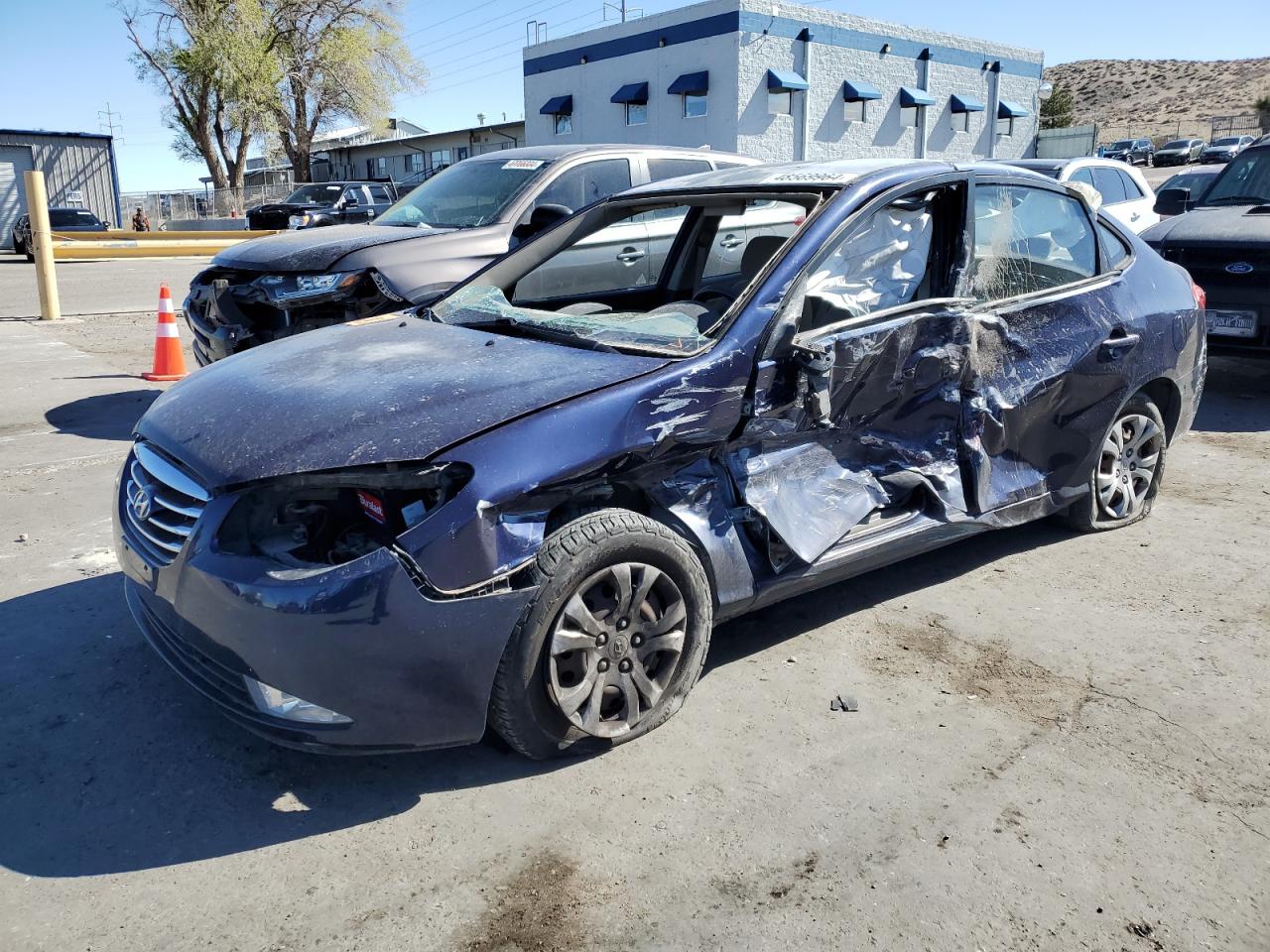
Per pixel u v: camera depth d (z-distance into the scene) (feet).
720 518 10.28
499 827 8.68
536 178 22.38
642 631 9.56
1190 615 12.94
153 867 8.18
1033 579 14.11
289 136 138.41
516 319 11.93
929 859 8.30
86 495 17.34
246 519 8.76
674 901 7.81
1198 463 19.81
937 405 12.17
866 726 10.31
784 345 10.50
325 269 19.77
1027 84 118.62
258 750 9.84
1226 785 9.34
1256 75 415.64
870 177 11.96
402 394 9.46
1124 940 7.45
